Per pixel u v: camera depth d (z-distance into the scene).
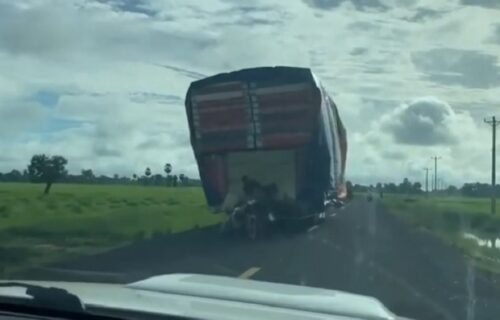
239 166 14.91
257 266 11.34
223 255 12.17
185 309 4.07
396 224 13.80
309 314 4.16
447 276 10.30
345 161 14.63
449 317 8.34
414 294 9.24
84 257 11.71
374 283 9.96
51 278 10.22
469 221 13.51
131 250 12.45
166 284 4.99
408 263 11.16
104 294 4.47
